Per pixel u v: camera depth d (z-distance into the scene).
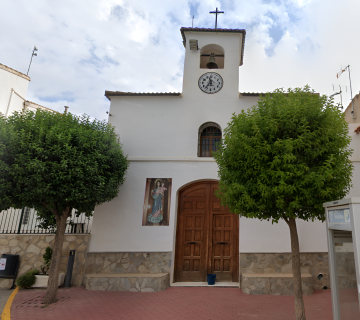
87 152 7.15
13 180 6.48
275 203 5.21
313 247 8.68
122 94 10.39
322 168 4.89
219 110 10.06
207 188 9.71
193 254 9.30
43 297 7.66
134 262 8.95
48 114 7.52
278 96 5.92
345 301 4.40
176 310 6.57
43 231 10.62
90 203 7.89
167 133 10.03
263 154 5.10
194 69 10.61
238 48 10.80
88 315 6.29
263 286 7.84
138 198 9.45
